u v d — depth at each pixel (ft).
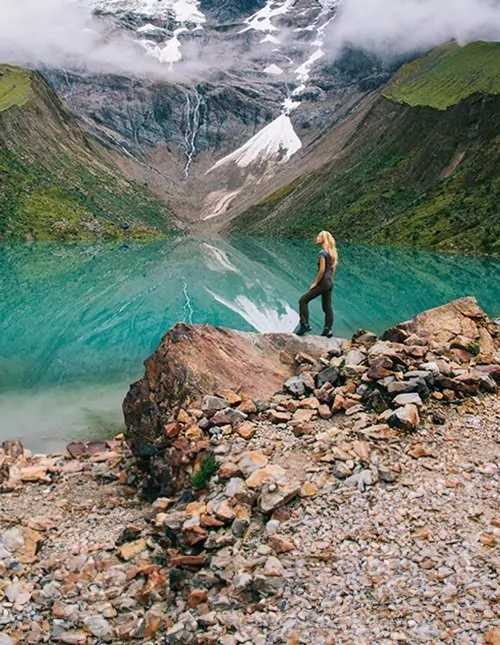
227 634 23.72
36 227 538.88
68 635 26.17
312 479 32.76
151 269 261.24
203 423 39.96
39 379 85.10
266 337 50.60
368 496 30.94
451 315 51.85
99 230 585.22
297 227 584.81
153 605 27.81
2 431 63.00
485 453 33.86
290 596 25.08
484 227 375.45
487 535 26.94
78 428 63.93
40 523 36.81
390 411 38.01
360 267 264.31
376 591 24.67
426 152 562.66
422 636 22.02
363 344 50.19
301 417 39.88
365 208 546.26
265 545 28.37
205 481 34.78
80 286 197.47
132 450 45.27
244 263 293.02
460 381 40.50
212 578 27.17
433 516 28.84
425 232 419.74
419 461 33.60
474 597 23.52
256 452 35.50
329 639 22.52
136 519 36.88
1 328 125.08
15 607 28.17
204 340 46.55
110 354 101.24
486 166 468.75
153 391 44.75
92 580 30.42
